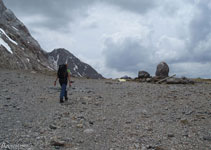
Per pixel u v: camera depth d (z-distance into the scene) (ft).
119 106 32.89
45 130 20.30
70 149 16.44
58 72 33.99
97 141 18.52
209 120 26.03
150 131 21.57
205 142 18.86
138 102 36.24
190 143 18.58
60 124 22.48
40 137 18.28
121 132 21.04
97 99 37.93
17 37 179.11
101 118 25.72
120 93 45.96
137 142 18.52
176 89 54.60
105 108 31.24
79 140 18.47
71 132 20.38
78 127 21.94
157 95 43.75
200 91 51.16
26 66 134.10
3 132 18.78
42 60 192.03
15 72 83.87
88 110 29.53
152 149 17.08
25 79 62.90
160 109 31.37
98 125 23.04
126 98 39.96
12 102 31.35
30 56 165.48
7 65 113.60
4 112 25.55
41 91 43.55
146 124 23.88
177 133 21.15
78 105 32.40
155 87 58.39
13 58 125.08
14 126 20.72
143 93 46.26
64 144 16.98
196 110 31.14
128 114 28.12
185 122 24.76
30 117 24.34
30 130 19.95
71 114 26.89
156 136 20.16
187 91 50.90
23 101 32.68
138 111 29.76
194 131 21.76
